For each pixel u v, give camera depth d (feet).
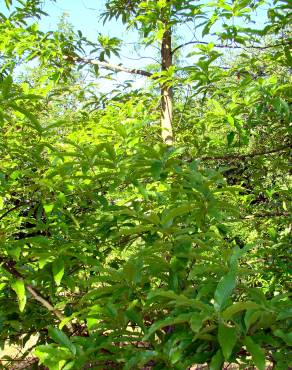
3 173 5.65
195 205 4.87
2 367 6.10
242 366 4.31
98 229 5.92
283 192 8.97
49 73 9.73
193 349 4.02
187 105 11.06
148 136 9.27
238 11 8.35
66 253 5.00
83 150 5.62
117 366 4.72
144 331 4.34
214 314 3.61
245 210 9.48
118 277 4.56
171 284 4.50
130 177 5.53
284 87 7.41
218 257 4.74
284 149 9.20
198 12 9.46
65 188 5.88
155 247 4.54
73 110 11.88
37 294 5.53
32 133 7.37
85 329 5.84
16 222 6.27
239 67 8.54
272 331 4.06
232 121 7.55
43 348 4.11
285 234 8.66
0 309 5.76
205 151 8.99
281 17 8.56
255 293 4.12
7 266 5.37
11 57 10.32
